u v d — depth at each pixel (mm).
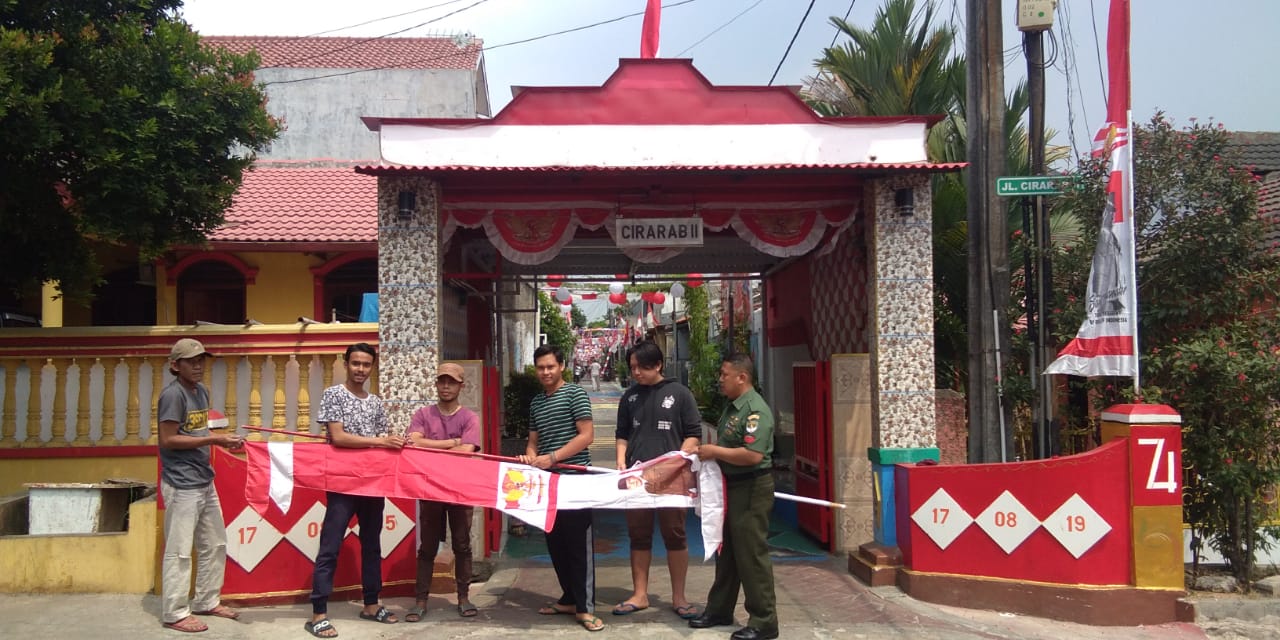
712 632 5801
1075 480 6059
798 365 9375
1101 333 6605
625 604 6207
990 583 6203
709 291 24812
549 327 37250
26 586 6273
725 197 7785
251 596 6172
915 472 6520
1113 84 6570
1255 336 6500
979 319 7645
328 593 5629
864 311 8438
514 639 5613
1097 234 7211
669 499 5824
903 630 5812
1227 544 6664
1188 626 5855
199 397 5738
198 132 7777
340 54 20172
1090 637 5695
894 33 11180
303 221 13023
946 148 10336
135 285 14891
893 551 6898
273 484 5664
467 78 19141
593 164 7242
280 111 18609
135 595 6273
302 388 7539
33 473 7691
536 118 7273
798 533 8961
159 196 7371
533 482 5820
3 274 8273
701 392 18547
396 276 7172
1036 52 7672
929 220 7336
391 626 5812
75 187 7453
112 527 6719
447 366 6152
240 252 12703
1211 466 6375
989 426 7551
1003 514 6230
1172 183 6977
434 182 7199
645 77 7336
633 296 36781
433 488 5781
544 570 7473
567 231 7711
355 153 18703
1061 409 8461
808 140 7340
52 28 7297
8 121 6500
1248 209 6805
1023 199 8078
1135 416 6008
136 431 7777
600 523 9734
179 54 7828
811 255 10672
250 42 20406
